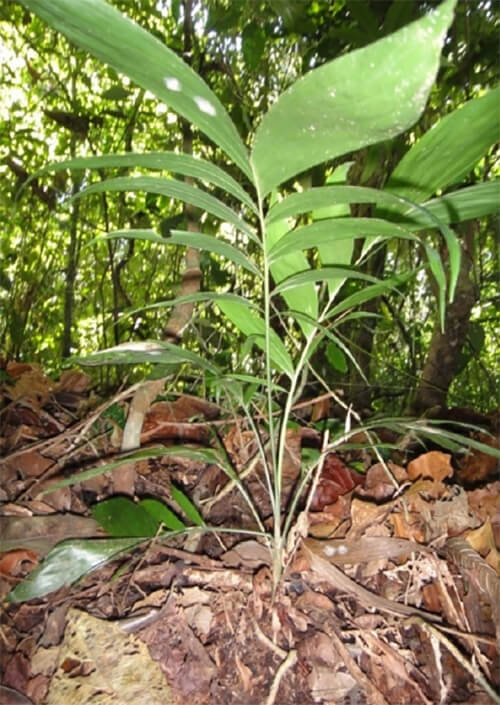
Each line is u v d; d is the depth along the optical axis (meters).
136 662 0.44
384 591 0.55
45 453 0.72
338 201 0.35
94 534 0.58
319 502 0.67
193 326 0.85
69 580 0.48
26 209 1.54
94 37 0.29
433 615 0.51
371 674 0.47
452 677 0.47
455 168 0.47
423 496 0.62
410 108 0.27
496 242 1.41
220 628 0.49
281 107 0.28
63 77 1.58
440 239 1.27
